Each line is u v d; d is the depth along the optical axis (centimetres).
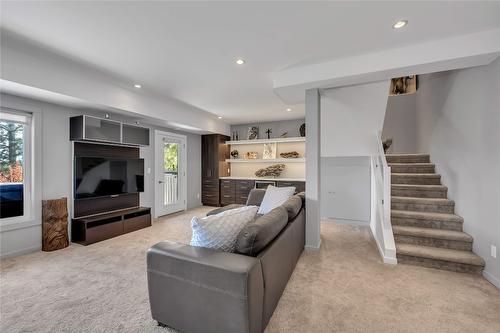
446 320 175
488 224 239
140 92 388
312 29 209
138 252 311
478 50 214
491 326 168
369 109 365
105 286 223
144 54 256
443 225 301
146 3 174
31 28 206
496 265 226
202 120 559
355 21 197
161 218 510
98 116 394
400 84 535
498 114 223
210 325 146
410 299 202
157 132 520
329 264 273
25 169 312
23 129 311
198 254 155
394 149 538
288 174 627
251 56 261
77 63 280
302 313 182
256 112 534
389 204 303
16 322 172
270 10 183
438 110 373
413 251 271
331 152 440
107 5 176
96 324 170
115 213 395
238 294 136
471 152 272
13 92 278
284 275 210
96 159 378
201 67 289
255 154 659
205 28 208
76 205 358
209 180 659
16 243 298
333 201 489
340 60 267
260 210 367
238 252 165
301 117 588
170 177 559
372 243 350
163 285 161
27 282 230
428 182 369
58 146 339
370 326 168
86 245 337
